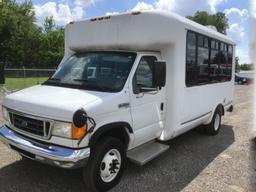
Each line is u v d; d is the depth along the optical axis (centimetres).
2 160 502
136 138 445
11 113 413
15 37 4866
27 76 2059
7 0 5072
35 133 376
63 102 365
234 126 880
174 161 539
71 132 346
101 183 391
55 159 349
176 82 511
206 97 664
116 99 400
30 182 423
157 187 423
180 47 511
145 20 474
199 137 730
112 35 498
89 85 430
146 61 473
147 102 464
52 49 5388
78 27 543
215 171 494
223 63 768
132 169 490
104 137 400
